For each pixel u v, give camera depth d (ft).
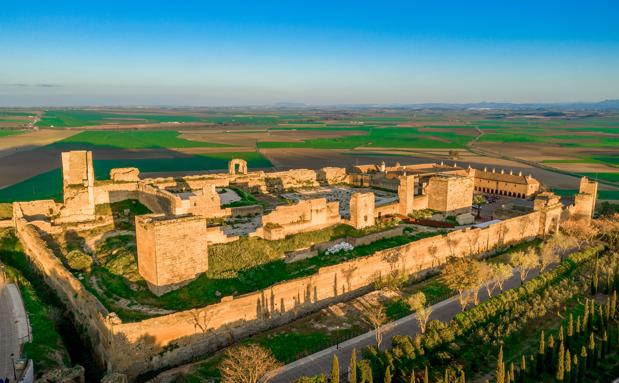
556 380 204.44
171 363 225.97
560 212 446.19
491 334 234.79
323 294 285.84
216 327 239.30
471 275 272.31
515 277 322.55
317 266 319.06
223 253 304.71
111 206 401.08
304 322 256.93
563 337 222.07
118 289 264.72
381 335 240.32
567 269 325.01
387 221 416.67
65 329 255.09
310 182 592.19
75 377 193.98
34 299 266.57
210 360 218.59
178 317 225.97
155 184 456.04
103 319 220.23
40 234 352.90
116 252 311.88
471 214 467.11
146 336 218.18
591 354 217.77
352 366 183.93
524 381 202.90
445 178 462.19
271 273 301.84
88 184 384.47
